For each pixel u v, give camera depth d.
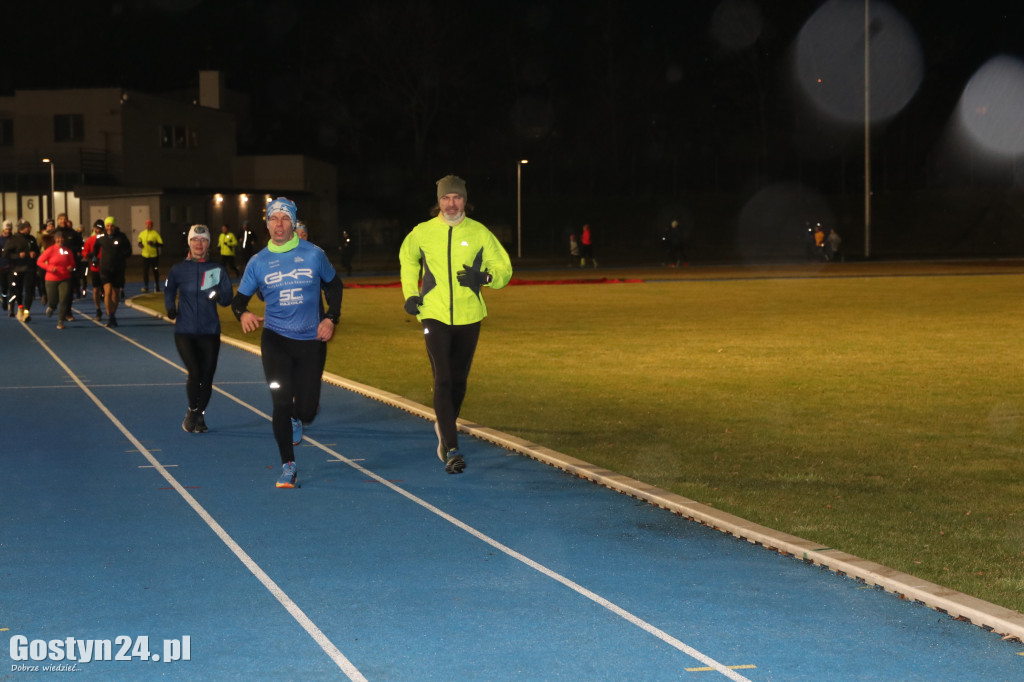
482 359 16.59
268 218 8.39
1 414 11.63
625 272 45.47
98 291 23.61
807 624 5.29
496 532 6.95
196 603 5.60
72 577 6.01
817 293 31.23
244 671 4.73
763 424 10.98
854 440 10.13
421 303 8.85
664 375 14.70
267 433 10.53
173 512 7.47
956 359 16.25
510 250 71.81
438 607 5.54
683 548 6.59
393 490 8.13
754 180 79.94
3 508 7.55
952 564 6.20
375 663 4.82
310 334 8.43
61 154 60.91
